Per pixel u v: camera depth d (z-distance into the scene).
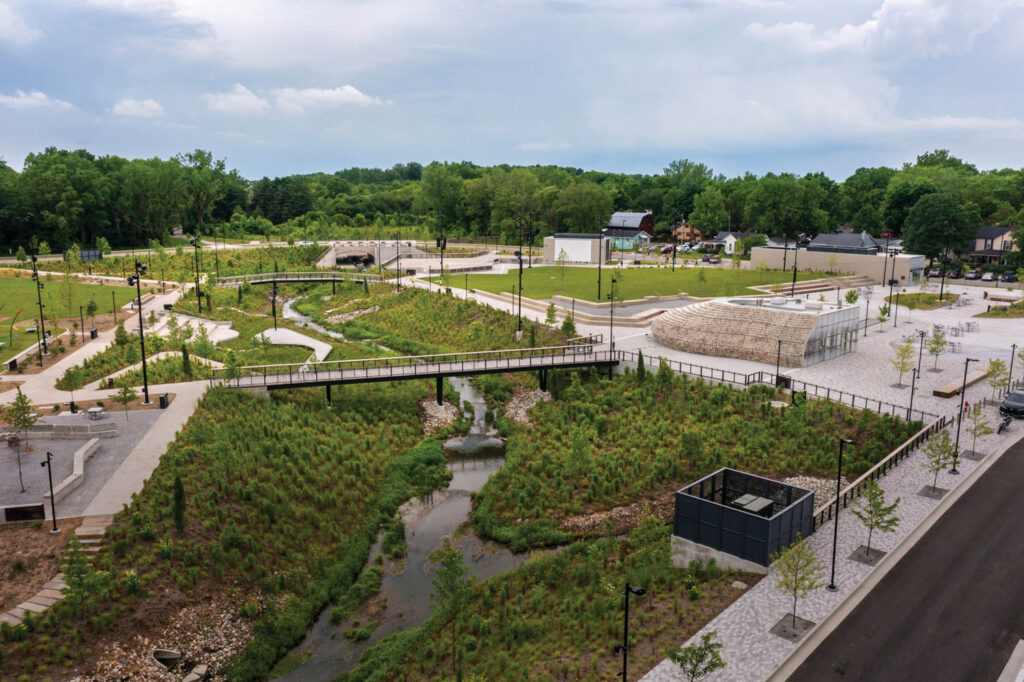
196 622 39.25
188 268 139.25
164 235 173.12
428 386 77.25
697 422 64.06
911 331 93.81
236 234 188.25
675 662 30.84
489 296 116.25
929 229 138.62
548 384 77.44
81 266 134.62
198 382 69.31
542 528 50.16
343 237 191.50
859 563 39.81
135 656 36.38
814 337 77.31
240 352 86.38
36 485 47.72
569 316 91.44
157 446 54.66
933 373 74.19
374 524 51.69
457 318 104.06
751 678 31.39
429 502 55.50
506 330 94.50
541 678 33.28
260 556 44.91
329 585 44.72
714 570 40.78
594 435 63.09
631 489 54.25
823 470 54.81
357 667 37.09
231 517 46.88
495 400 76.19
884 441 57.59
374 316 113.38
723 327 82.19
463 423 70.06
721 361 78.88
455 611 40.66
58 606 37.09
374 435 64.31
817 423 61.09
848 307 82.81
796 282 125.12
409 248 170.50
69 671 34.53
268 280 134.00
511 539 49.44
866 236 139.88
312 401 68.56
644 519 49.78
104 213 163.12
